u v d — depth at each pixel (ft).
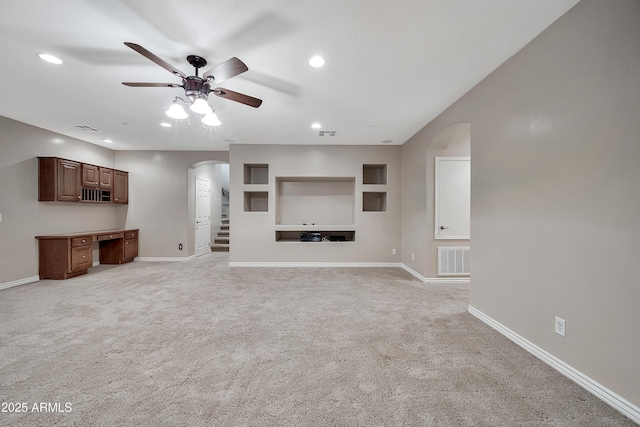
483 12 6.01
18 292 12.40
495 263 8.52
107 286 13.44
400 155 18.30
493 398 5.42
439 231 14.08
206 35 6.78
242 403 5.28
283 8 5.89
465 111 10.15
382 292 12.57
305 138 16.69
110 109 11.77
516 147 7.55
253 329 8.59
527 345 7.22
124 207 20.24
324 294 12.26
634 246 4.79
